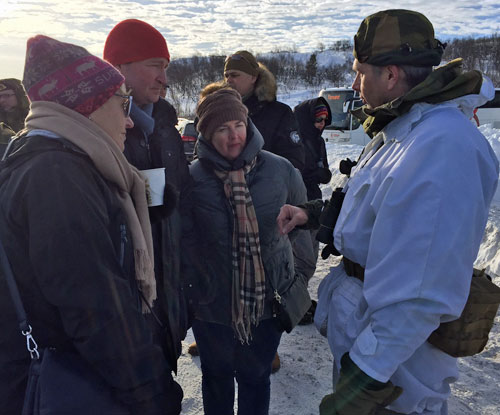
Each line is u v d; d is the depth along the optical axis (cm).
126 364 117
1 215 115
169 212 161
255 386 207
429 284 113
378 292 119
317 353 304
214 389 207
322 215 155
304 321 344
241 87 280
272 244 197
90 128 126
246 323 191
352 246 135
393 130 133
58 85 123
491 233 469
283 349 309
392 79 134
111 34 179
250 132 192
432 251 112
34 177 111
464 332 125
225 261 193
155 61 179
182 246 195
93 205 116
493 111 1429
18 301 115
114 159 128
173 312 168
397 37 130
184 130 919
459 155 115
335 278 156
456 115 125
